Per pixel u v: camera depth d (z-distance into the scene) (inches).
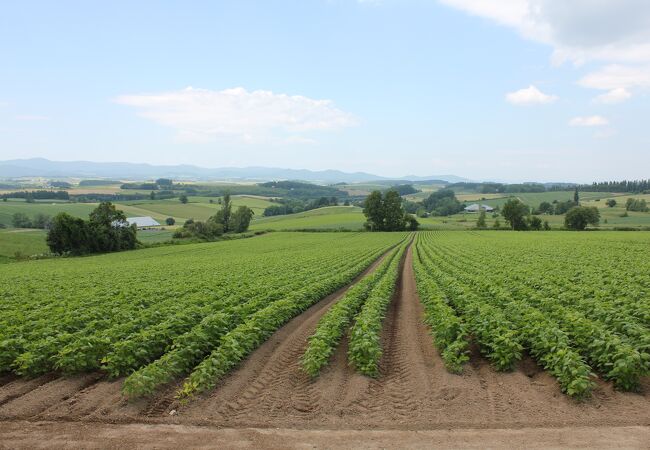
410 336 658.2
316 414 394.9
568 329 543.2
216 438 348.8
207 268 1652.3
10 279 1501.0
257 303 778.8
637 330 494.0
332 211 7416.3
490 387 449.4
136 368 505.4
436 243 2883.9
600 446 322.3
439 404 408.5
